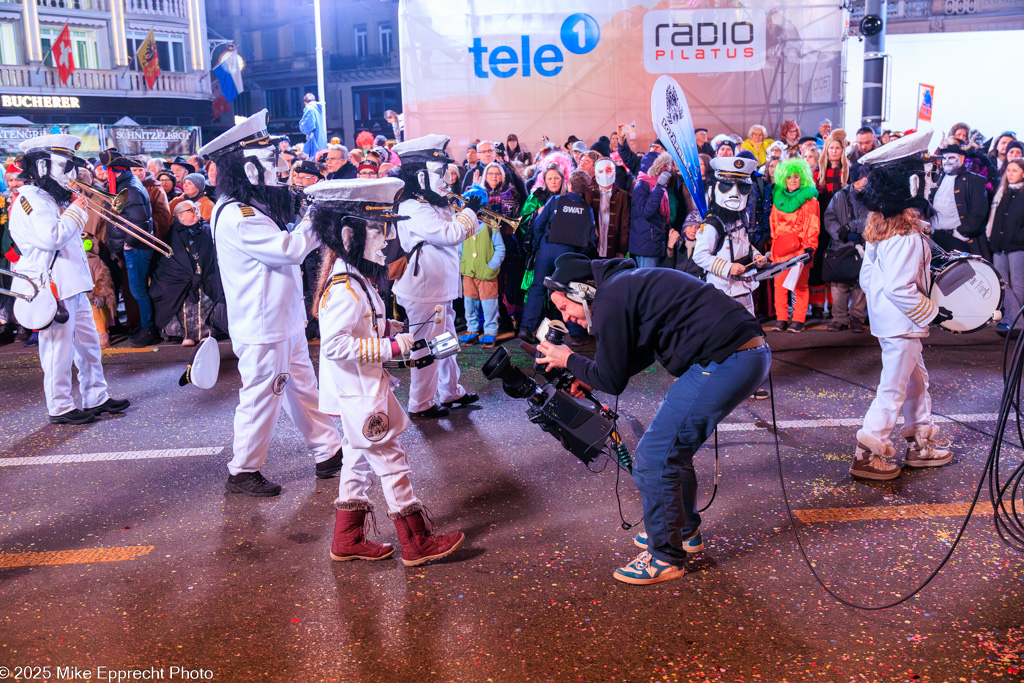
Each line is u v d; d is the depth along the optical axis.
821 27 10.75
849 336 8.04
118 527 4.23
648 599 3.41
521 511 4.30
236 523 4.25
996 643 3.04
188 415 6.12
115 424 5.95
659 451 3.44
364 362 3.52
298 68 38.75
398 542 3.99
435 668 2.98
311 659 3.05
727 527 4.05
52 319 5.70
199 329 8.49
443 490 4.61
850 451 5.04
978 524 4.00
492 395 6.45
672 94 7.45
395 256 5.01
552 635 3.17
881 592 3.41
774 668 2.92
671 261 8.75
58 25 26.58
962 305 4.40
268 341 4.37
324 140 15.41
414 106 11.01
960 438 5.19
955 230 8.05
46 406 6.41
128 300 8.92
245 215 4.19
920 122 14.80
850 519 4.10
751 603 3.36
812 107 10.92
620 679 2.88
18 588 3.62
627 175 9.17
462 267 8.04
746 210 5.63
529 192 9.31
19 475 4.99
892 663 2.93
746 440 5.27
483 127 11.01
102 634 3.25
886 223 4.29
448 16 10.79
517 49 10.80
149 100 28.25
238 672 2.98
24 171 5.60
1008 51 14.79
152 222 8.34
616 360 3.31
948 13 25.77
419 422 5.83
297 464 5.08
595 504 4.36
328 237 3.52
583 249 7.68
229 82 26.36
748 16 10.70
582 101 10.89
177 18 28.88
